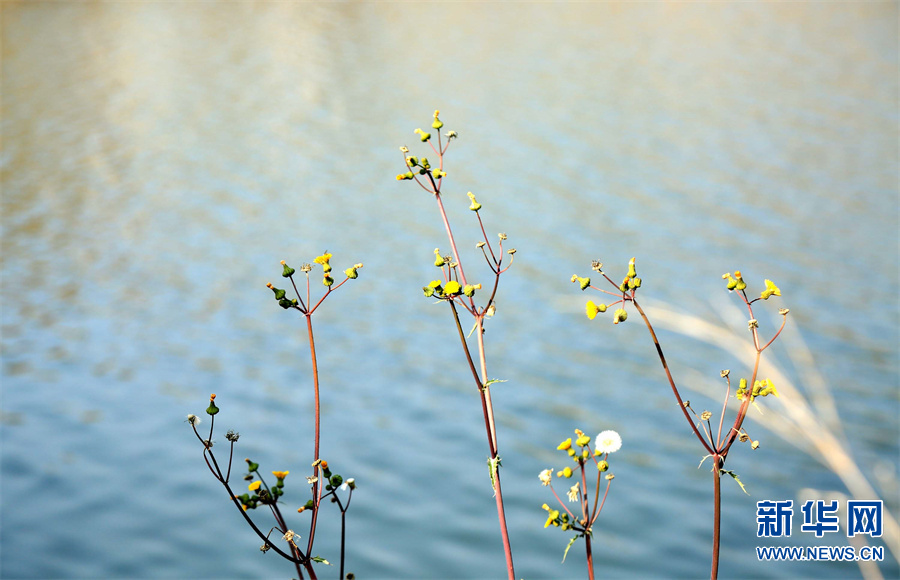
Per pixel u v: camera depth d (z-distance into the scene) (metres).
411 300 16.77
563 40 43.28
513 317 15.79
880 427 11.76
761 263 17.84
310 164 26.31
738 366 13.66
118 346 15.09
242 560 9.80
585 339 14.96
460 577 9.38
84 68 39.72
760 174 23.88
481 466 11.45
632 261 1.98
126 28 48.47
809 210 21.08
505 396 13.16
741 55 39.09
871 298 16.14
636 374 13.72
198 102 33.94
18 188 24.62
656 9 51.91
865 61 37.22
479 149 26.50
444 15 50.69
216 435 12.16
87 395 13.38
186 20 50.62
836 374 13.16
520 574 9.45
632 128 28.47
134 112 32.62
